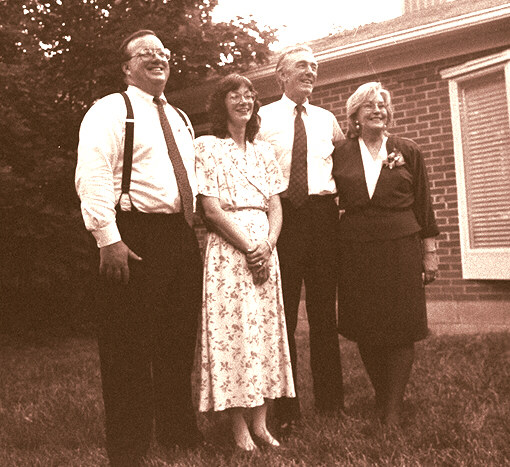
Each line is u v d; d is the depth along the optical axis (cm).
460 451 325
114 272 314
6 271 959
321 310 409
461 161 778
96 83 1012
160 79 333
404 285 388
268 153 381
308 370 568
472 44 768
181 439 352
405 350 393
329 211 403
